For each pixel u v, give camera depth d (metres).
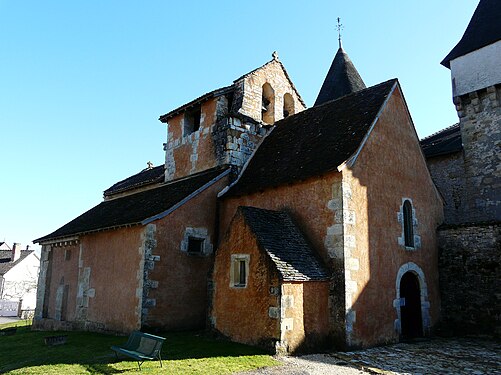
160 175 18.81
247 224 10.41
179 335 11.33
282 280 9.15
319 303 10.08
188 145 16.66
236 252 10.55
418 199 13.48
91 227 15.02
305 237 11.20
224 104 15.93
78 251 15.93
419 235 13.13
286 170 12.59
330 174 10.97
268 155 14.63
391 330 11.23
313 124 14.41
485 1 17.59
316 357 9.08
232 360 8.25
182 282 12.66
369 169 11.67
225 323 10.46
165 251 12.43
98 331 13.30
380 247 11.46
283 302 9.19
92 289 14.13
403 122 13.62
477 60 16.58
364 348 10.28
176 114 17.52
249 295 9.94
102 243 14.20
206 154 15.67
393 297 11.52
